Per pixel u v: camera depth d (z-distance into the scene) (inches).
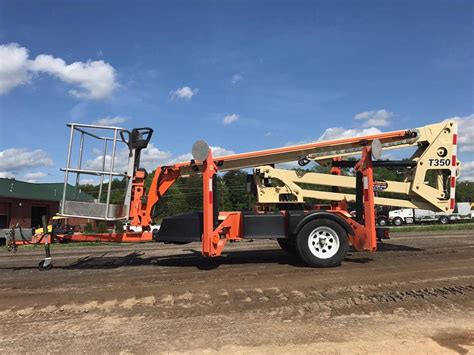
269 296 262.2
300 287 285.4
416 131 441.1
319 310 230.5
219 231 356.8
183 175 396.8
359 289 278.7
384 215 1829.5
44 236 391.5
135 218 384.8
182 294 270.1
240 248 543.8
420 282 299.1
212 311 230.7
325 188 476.1
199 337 187.6
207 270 357.4
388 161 440.5
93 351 173.5
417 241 606.2
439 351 169.0
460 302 247.0
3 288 300.2
